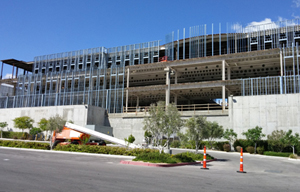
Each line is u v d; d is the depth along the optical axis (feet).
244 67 178.40
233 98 137.08
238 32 175.83
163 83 216.74
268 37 169.17
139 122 163.43
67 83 213.87
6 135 177.27
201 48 179.11
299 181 39.01
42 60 242.58
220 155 98.02
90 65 214.07
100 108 175.73
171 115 66.90
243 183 34.45
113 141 91.30
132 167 47.24
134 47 208.33
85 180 30.99
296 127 120.06
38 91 225.97
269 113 127.03
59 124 93.61
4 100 225.97
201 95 207.41
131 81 227.40
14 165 44.04
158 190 26.76
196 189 28.32
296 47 146.92
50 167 42.88
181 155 62.95
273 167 61.31
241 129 131.95
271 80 146.72
